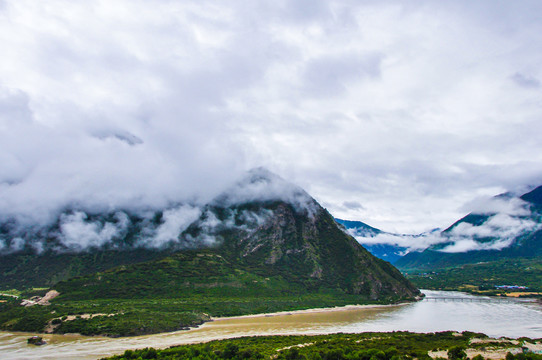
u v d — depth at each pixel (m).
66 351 146.75
